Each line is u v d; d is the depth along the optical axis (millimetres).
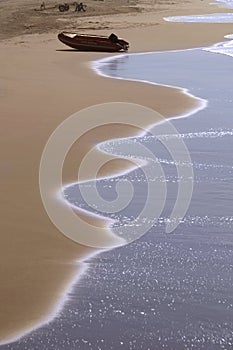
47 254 13367
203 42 59469
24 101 29281
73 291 11906
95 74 39688
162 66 43656
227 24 77688
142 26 74438
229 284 12234
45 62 45438
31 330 10711
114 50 52406
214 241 14195
